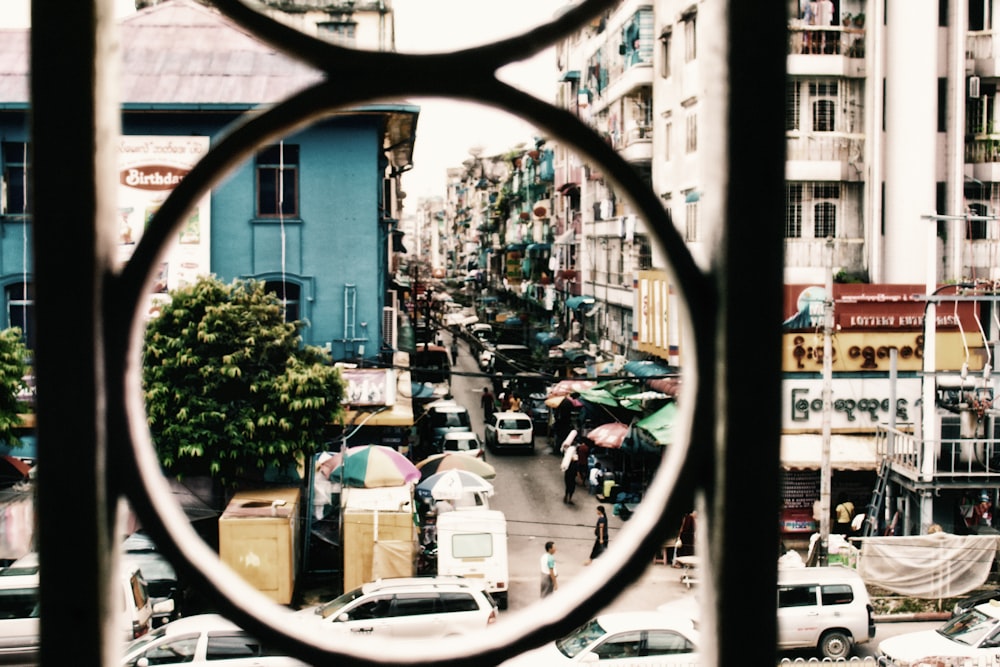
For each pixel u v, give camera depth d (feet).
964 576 49.93
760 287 4.55
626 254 97.86
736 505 4.55
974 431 55.06
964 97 76.33
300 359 53.42
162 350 51.39
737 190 4.56
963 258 76.33
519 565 57.06
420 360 118.32
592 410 83.15
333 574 54.90
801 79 73.31
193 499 53.26
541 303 149.38
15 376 49.98
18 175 62.39
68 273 4.37
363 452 53.21
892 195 75.00
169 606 44.68
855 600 44.52
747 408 4.55
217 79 64.49
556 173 134.72
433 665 4.37
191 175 4.45
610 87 102.32
